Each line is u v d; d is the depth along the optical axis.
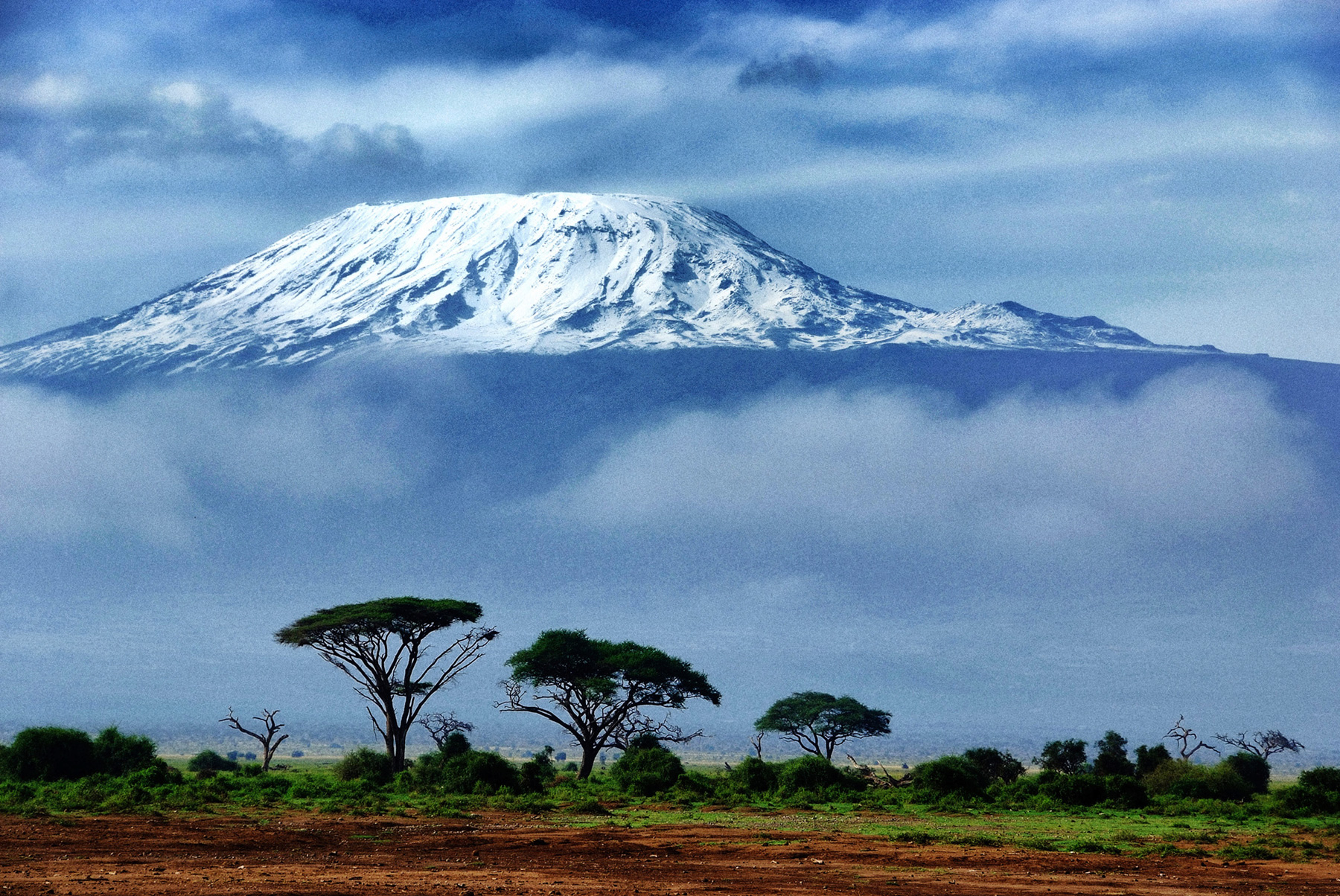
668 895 27.14
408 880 29.03
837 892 28.09
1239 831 45.19
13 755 64.12
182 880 28.22
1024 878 30.91
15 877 28.67
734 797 60.81
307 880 28.66
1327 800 55.25
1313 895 28.97
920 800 58.81
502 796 58.56
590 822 46.75
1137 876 31.67
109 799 51.47
